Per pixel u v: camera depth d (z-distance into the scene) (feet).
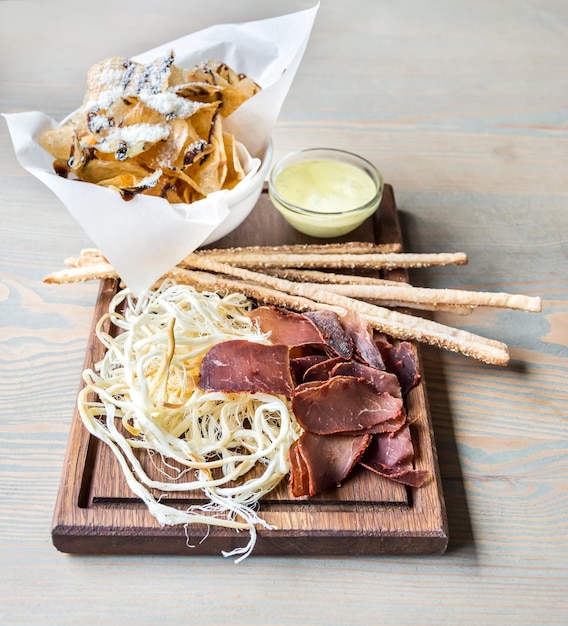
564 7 3.27
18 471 1.80
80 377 1.97
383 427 1.77
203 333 1.93
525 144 2.64
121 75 2.04
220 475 1.74
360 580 1.67
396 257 2.12
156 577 1.66
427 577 1.68
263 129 2.14
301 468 1.71
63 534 1.64
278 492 1.72
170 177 2.01
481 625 1.61
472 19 3.19
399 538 1.66
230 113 2.12
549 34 3.14
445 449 1.87
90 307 2.13
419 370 1.91
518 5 3.28
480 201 2.44
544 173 2.54
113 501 1.69
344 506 1.71
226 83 2.11
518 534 1.74
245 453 1.79
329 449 1.74
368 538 1.66
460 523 1.75
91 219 1.87
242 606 1.62
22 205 2.37
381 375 1.83
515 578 1.68
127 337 1.91
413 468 1.76
